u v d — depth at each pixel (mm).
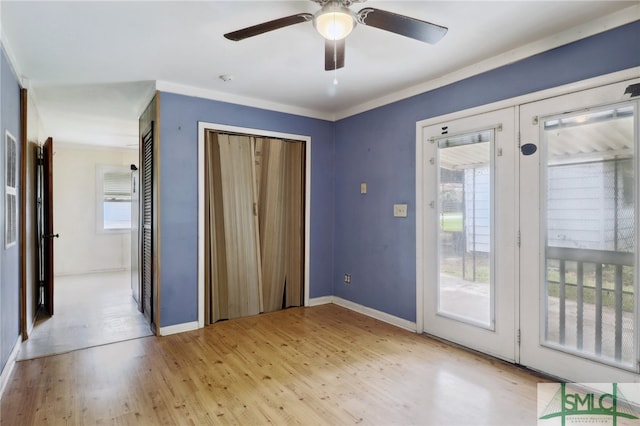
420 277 3340
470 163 2926
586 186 2271
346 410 2086
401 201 3520
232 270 3771
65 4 1962
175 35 2354
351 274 4172
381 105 3738
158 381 2428
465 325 2979
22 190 3086
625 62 2082
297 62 2818
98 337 3246
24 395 2236
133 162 6777
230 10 2057
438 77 3125
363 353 2902
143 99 3709
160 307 3305
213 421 1976
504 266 2705
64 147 6199
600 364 2215
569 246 2357
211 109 3564
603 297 2209
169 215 3357
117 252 6656
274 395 2252
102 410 2076
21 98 3033
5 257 2443
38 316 3875
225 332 3393
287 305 4191
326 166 4406
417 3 1990
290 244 4199
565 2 1983
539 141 2484
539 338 2512
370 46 2523
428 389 2320
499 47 2545
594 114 2225
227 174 3719
